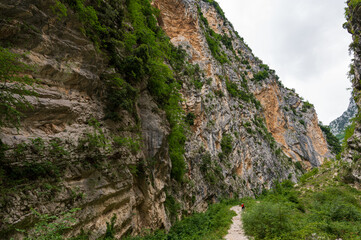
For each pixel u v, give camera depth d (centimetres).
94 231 870
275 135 8469
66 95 912
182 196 2409
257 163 5884
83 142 906
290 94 11031
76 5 959
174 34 5047
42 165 703
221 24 9056
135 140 1348
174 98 2134
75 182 833
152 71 1742
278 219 1404
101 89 1138
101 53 1155
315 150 9312
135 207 1298
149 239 1212
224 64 6912
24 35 752
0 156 598
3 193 579
